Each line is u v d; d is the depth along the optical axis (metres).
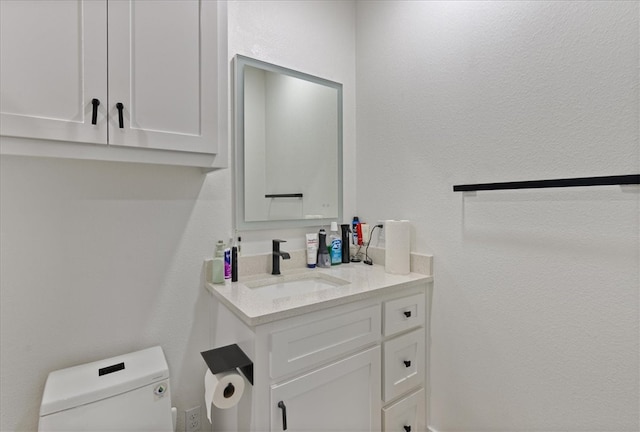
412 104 1.57
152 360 1.19
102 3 0.93
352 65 1.90
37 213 1.09
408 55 1.58
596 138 0.99
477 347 1.32
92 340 1.18
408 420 1.42
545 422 1.12
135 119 0.98
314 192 1.75
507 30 1.21
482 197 1.29
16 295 1.06
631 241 0.93
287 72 1.64
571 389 1.06
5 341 1.05
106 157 0.96
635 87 0.92
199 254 1.40
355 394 1.23
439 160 1.45
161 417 1.12
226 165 1.18
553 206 1.09
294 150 1.67
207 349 1.42
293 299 1.14
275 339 1.02
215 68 1.13
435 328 1.47
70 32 0.89
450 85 1.40
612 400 0.98
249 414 1.03
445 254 1.43
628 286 0.94
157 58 1.02
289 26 1.65
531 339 1.15
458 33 1.37
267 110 1.58
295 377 1.07
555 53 1.08
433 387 1.49
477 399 1.32
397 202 1.65
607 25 0.97
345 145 1.87
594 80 0.99
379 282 1.37
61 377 1.07
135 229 1.26
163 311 1.32
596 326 1.00
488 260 1.28
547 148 1.10
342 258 1.79
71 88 0.89
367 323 1.26
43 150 0.87
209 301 1.42
